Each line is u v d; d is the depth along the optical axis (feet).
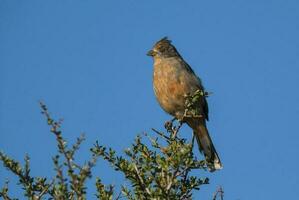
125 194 31.14
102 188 30.22
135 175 31.01
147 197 30.89
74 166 25.73
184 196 31.40
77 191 25.54
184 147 31.40
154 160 32.17
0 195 28.35
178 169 30.96
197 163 31.68
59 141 25.71
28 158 28.86
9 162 28.55
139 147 32.78
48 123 25.76
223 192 29.81
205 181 31.63
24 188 28.58
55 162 25.61
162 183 30.78
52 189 28.04
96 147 31.58
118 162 31.35
